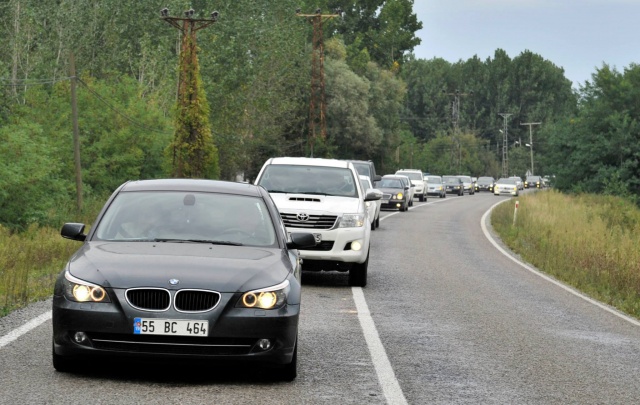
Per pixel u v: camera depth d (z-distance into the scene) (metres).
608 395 22.84
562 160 181.62
